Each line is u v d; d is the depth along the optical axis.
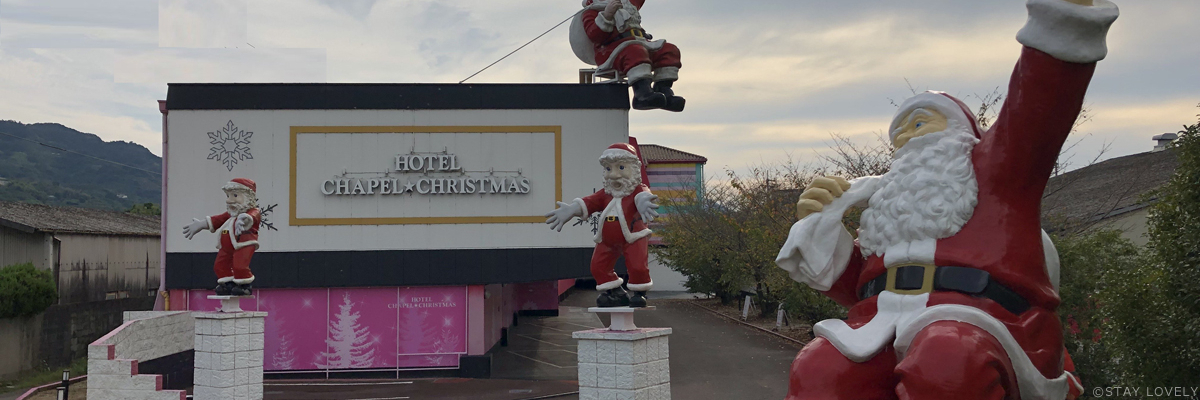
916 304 5.18
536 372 21.08
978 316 4.89
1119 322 9.62
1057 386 5.14
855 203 5.88
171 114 20.47
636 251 10.07
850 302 6.07
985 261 5.11
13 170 116.88
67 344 23.83
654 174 54.53
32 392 17.92
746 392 17.48
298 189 20.44
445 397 17.70
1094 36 4.55
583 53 19.80
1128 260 12.68
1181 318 8.83
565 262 20.45
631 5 19.03
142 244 29.42
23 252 23.50
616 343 10.27
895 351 5.22
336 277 20.38
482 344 20.55
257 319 15.21
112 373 15.07
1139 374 9.51
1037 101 4.82
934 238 5.30
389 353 20.53
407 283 20.41
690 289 39.47
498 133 20.47
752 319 30.84
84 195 102.31
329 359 20.47
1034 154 5.02
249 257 15.05
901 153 5.64
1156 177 23.17
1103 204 22.06
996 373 4.75
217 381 14.44
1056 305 5.24
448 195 20.53
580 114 20.47
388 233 20.48
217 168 20.42
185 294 20.45
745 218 30.42
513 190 20.39
